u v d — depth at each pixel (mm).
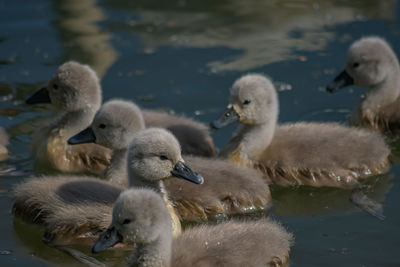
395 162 13727
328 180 12875
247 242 9781
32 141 14438
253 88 13172
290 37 19141
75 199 11141
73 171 13648
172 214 11000
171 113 15469
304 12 20750
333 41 18781
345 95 16516
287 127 13883
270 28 19750
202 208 11781
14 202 11820
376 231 11281
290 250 10672
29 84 16750
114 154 12930
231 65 17672
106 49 18578
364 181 12945
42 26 19875
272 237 10070
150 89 16578
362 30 19281
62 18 20438
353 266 10266
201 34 19469
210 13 20953
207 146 13758
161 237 9312
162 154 10836
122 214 9227
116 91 16453
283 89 16531
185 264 9336
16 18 20375
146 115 14312
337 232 11289
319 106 15898
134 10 21203
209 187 11852
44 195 11367
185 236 10039
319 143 13109
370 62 14953
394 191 12609
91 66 17625
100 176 13258
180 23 20234
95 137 12781
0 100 16094
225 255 9516
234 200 11852
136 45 18828
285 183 12977
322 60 17797
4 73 17297
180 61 17922
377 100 15094
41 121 15336
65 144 13797
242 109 13242
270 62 17766
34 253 10719
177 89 16578
